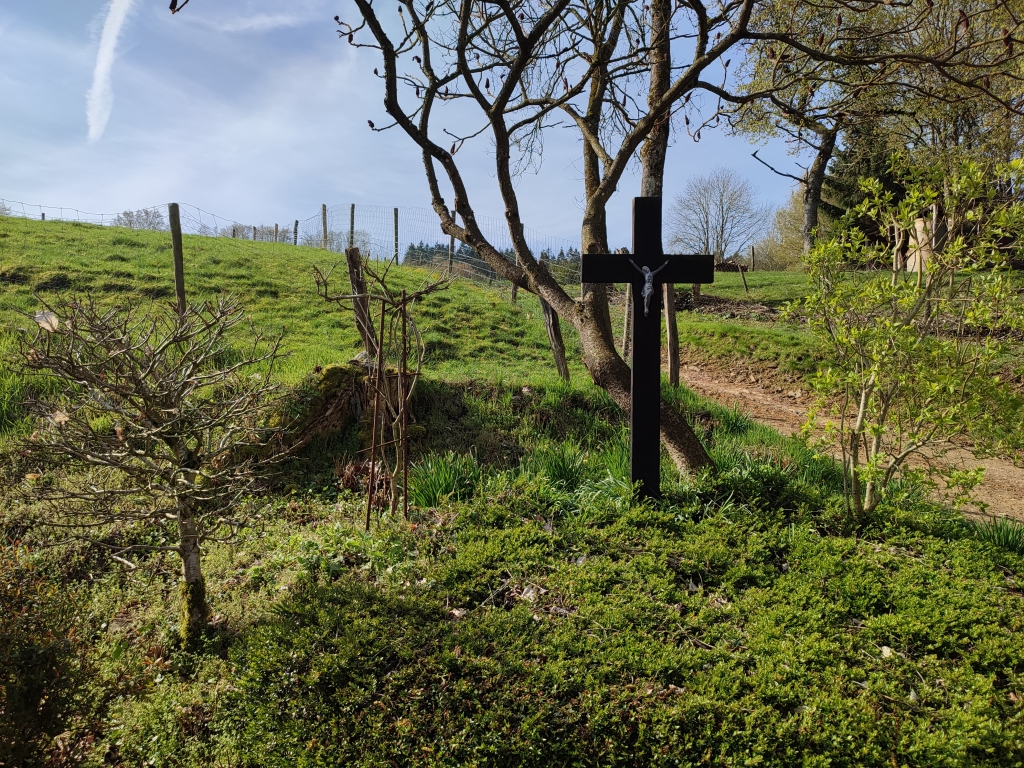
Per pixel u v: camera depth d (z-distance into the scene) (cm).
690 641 376
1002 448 509
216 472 451
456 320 1420
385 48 564
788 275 2586
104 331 381
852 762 294
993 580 444
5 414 705
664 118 712
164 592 488
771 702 327
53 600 359
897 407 541
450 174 718
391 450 719
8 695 295
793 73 689
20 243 1427
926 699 331
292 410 714
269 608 423
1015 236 511
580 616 393
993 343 487
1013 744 302
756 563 465
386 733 317
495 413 828
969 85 543
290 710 336
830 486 666
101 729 348
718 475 602
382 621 387
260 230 2800
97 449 407
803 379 1266
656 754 300
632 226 579
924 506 588
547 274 716
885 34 593
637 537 500
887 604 414
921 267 506
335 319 1298
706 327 1548
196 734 352
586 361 666
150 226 2523
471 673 345
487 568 455
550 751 306
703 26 604
